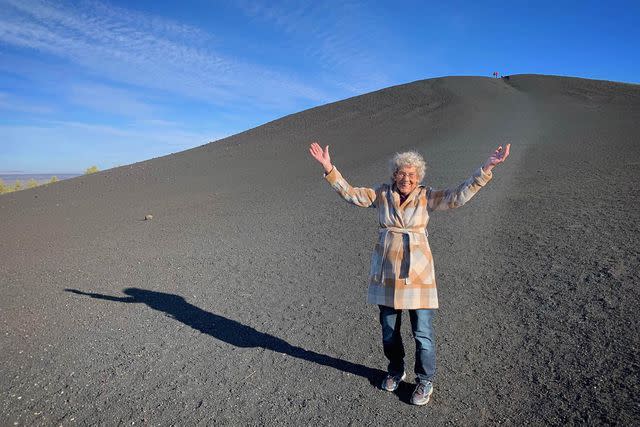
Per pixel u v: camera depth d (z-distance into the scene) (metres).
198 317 5.07
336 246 7.61
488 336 4.10
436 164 15.31
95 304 5.64
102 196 16.44
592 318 4.08
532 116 28.88
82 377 3.88
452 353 3.88
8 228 11.80
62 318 5.23
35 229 11.47
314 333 4.48
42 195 17.53
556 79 46.50
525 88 44.09
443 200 3.08
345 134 28.31
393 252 3.09
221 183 17.50
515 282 5.21
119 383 3.76
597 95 36.66
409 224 3.12
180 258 7.66
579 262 5.43
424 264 3.08
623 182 9.49
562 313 4.29
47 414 3.38
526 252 6.13
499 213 8.42
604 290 4.57
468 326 4.33
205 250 8.06
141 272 6.99
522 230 7.16
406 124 29.33
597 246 5.86
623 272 4.90
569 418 2.91
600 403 2.98
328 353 4.07
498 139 20.41
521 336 4.01
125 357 4.21
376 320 4.67
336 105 38.56
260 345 4.30
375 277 3.15
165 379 3.79
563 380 3.30
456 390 3.36
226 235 9.15
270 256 7.36
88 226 11.38
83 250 8.73
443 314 4.64
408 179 3.05
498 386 3.36
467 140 21.02
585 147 15.62
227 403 3.41
